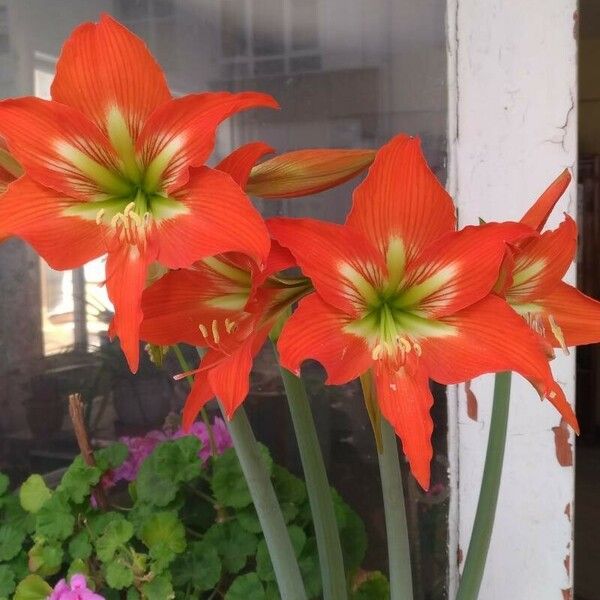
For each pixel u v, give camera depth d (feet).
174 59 2.58
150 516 1.95
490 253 1.12
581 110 7.57
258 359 2.47
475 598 1.45
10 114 1.12
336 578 1.56
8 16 2.68
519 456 2.28
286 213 2.42
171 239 1.09
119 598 1.97
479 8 2.20
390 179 1.13
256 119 2.50
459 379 1.14
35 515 2.10
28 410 2.77
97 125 1.16
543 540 2.30
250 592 1.90
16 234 1.12
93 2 2.61
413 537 2.36
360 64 2.39
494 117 2.23
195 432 2.33
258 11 2.48
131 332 1.07
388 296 1.19
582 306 1.32
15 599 1.95
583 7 5.96
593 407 8.12
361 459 2.43
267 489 1.47
